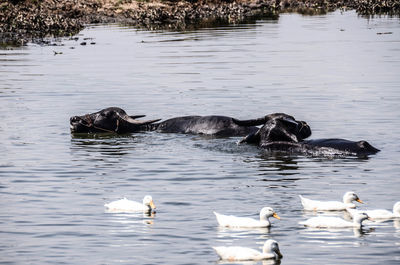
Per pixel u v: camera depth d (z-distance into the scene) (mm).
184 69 37688
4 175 20156
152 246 14875
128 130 26516
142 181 19547
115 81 34656
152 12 60250
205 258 14250
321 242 15000
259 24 58281
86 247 14891
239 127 25828
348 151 21984
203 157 22172
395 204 16516
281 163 21297
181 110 28422
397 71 35875
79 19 59062
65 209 17250
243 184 19109
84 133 26047
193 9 64562
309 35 51000
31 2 60688
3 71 37719
